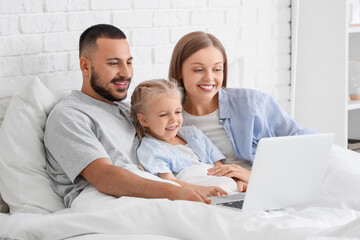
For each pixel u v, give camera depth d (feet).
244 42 9.76
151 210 5.29
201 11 9.14
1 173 6.33
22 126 6.44
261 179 5.39
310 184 5.82
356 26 10.40
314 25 10.43
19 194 6.23
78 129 6.25
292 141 5.44
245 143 7.39
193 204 5.29
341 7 10.03
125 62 6.88
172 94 6.89
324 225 5.08
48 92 6.81
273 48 10.23
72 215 5.28
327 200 6.21
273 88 10.30
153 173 6.62
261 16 9.98
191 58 7.25
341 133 10.24
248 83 9.85
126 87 6.95
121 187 5.88
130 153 6.77
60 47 7.57
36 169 6.40
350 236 4.50
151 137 7.02
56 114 6.40
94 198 5.90
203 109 7.58
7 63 7.03
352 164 6.86
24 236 5.20
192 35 7.36
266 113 7.66
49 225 5.23
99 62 6.75
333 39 10.21
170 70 7.53
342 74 10.14
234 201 5.89
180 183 6.41
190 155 7.10
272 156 5.35
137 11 8.38
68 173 6.11
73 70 7.72
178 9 8.85
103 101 6.95
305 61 10.63
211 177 6.62
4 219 5.60
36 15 7.29
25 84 7.07
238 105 7.55
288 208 5.73
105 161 6.07
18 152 6.35
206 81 7.24
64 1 7.57
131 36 8.33
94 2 7.88
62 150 6.17
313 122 10.61
